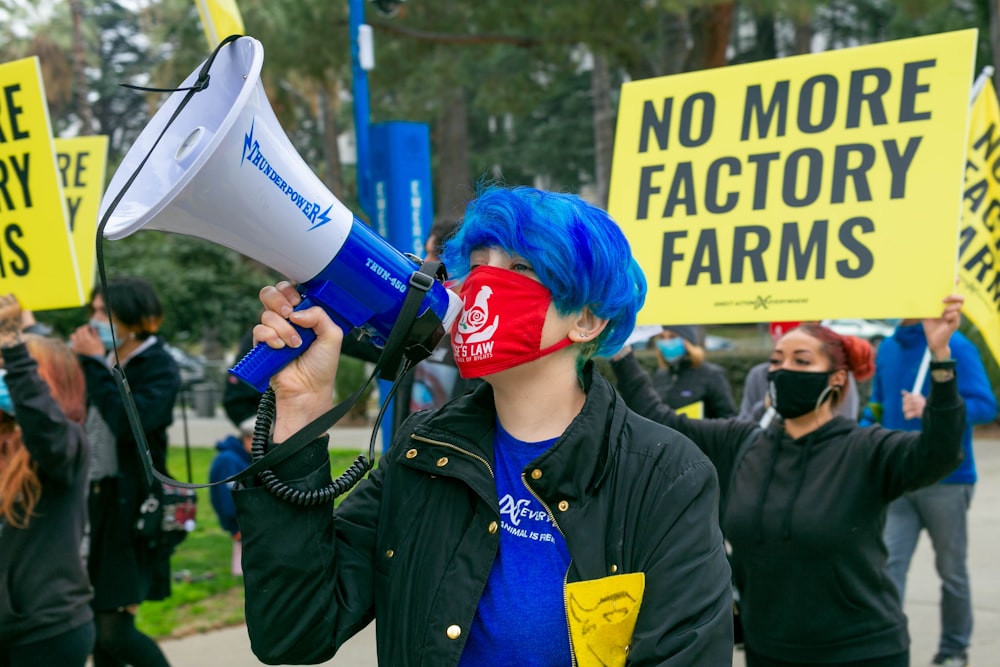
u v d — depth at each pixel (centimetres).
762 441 315
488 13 1173
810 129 319
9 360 327
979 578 631
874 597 293
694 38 1202
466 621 161
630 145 346
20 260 369
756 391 554
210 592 640
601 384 171
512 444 172
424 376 411
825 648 291
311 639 166
